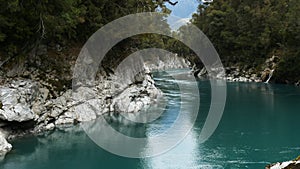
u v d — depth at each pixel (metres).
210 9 85.12
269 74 64.94
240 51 76.31
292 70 58.75
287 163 13.40
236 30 77.31
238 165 19.56
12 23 24.17
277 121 30.41
